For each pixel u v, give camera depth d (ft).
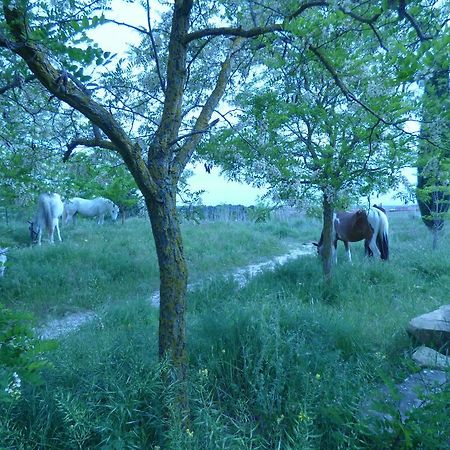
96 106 9.21
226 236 56.39
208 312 18.40
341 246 53.62
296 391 11.55
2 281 30.01
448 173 16.43
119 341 14.14
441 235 50.37
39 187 22.72
